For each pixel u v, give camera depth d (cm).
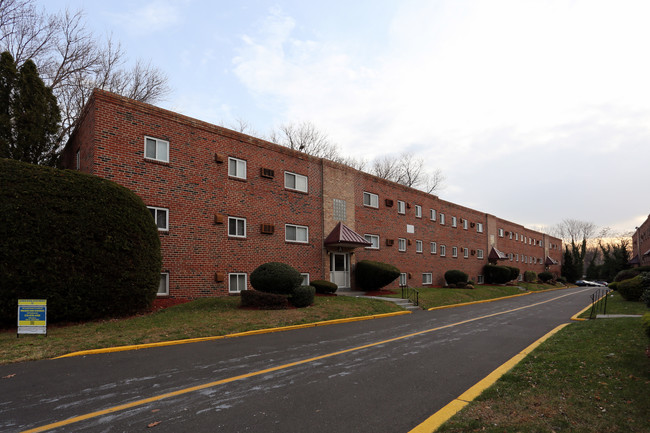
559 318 1527
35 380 604
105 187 1108
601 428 407
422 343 959
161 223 1427
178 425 437
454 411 480
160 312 1232
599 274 7738
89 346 826
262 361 745
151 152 1428
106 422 443
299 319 1269
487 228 4216
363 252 2384
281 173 1895
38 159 1559
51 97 1608
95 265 1055
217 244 1582
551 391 535
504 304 2294
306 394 551
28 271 961
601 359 692
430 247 3122
